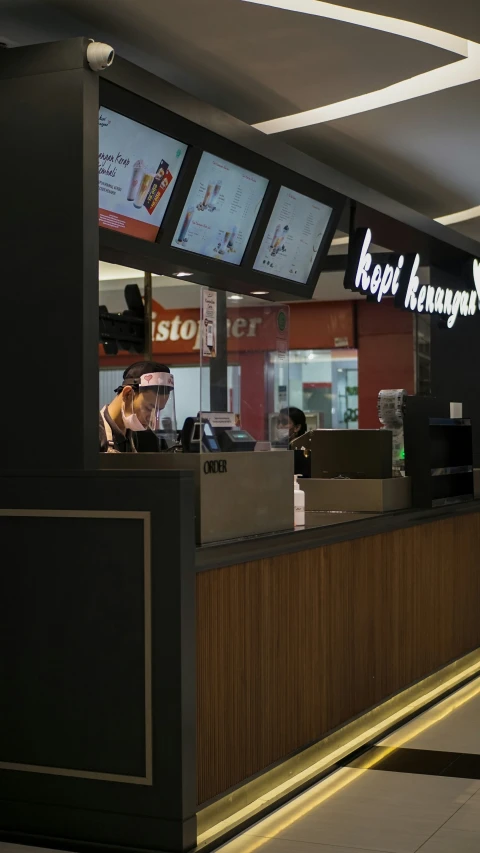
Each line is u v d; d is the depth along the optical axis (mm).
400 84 5637
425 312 8484
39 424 3465
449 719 4879
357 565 4531
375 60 5105
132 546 3209
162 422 4363
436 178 7570
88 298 3449
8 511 3389
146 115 4684
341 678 4352
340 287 11195
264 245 6086
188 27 4609
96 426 3471
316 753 4117
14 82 3561
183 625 3148
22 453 3486
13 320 3525
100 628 3250
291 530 4055
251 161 5602
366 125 6262
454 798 3709
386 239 7855
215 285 6117
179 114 4891
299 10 4453
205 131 5148
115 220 4852
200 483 3539
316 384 12297
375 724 4684
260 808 3555
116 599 3230
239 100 5723
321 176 6305
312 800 3713
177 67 5164
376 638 4715
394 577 4938
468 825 3434
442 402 5738
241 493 3771
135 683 3197
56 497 3324
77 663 3279
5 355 3529
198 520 3527
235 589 3547
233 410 3906
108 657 3238
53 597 3320
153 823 3160
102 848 3207
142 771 3182
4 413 3520
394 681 4914
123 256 5094
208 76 5297
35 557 3352
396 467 5734
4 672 3383
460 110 5988
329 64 5148
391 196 8109
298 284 6574
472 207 8562
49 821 3297
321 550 4191
